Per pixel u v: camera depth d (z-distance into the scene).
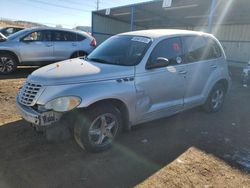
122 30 24.33
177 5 15.34
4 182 3.04
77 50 10.62
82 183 3.08
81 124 3.52
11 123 4.71
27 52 9.62
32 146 3.89
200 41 5.25
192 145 4.19
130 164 3.53
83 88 3.51
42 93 3.46
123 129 4.16
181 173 3.37
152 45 4.31
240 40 19.89
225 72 5.84
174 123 5.15
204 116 5.67
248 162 3.71
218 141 4.39
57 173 3.25
